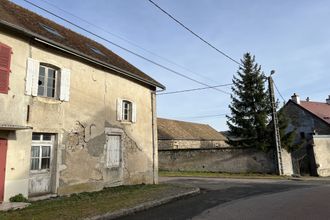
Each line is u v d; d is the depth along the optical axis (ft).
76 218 24.43
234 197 36.78
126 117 48.93
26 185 31.60
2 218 24.18
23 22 36.32
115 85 45.80
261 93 82.84
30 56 33.58
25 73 32.81
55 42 35.19
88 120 40.29
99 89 42.65
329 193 38.09
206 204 32.22
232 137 93.71
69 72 37.96
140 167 49.90
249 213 26.37
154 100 55.26
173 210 29.30
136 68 57.36
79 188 37.96
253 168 79.20
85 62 40.75
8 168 30.22
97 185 40.81
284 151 78.64
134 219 25.76
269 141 79.05
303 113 105.91
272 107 75.72
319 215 24.95
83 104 39.75
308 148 82.48
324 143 84.58
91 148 40.37
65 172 36.29
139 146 50.11
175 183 54.19
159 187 44.78
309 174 81.71
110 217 26.21
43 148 34.78
